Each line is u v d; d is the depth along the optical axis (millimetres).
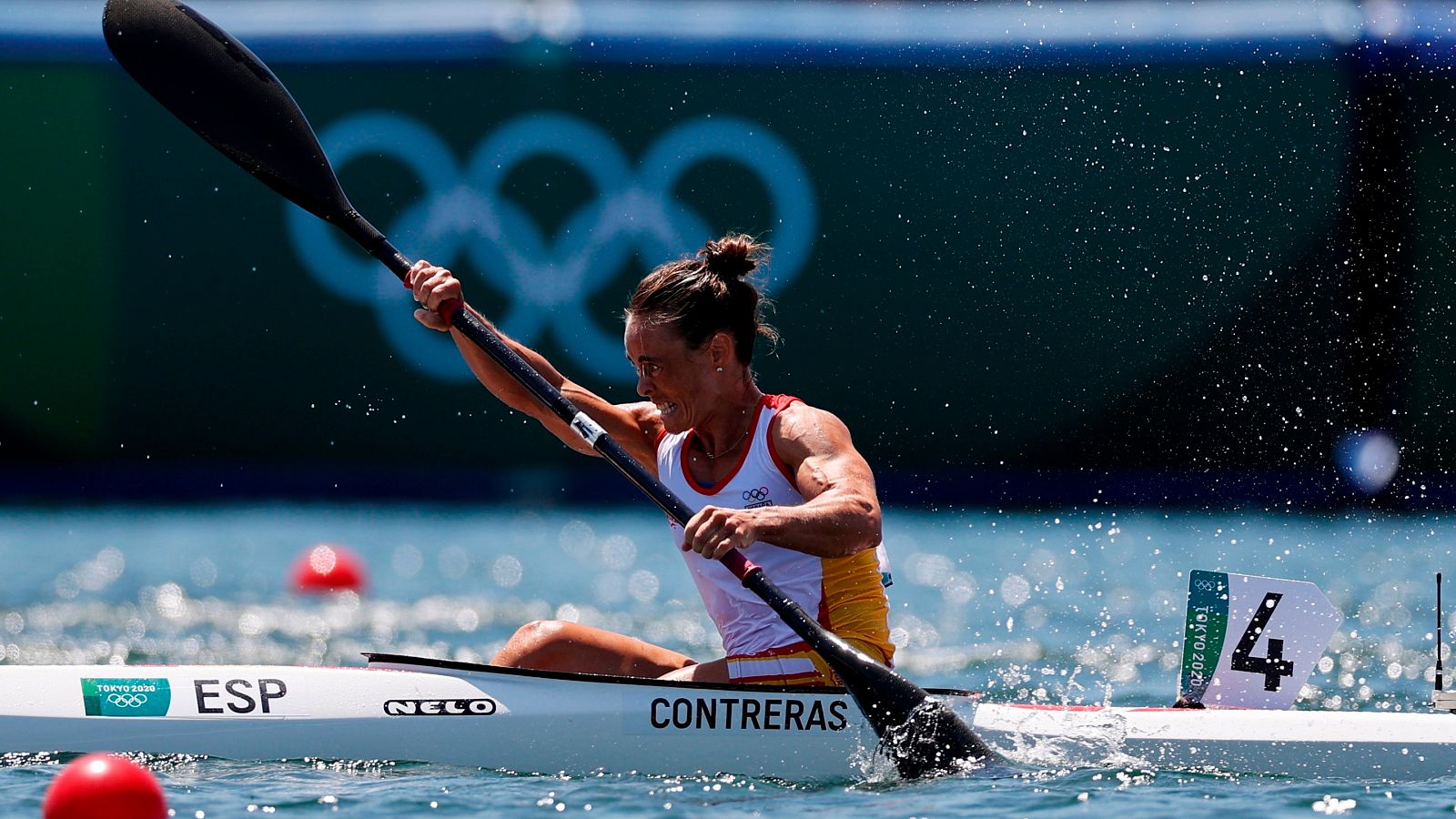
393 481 59250
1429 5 57125
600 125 58938
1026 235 57531
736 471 15172
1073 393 57188
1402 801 14438
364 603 35094
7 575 38719
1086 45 57125
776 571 15273
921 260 57938
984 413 57562
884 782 15000
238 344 59094
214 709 15383
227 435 59375
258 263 59062
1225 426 56469
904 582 38344
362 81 59062
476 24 58875
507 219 58844
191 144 58969
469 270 58812
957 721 15320
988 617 32781
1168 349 56750
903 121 58156
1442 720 16375
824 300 58500
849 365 58375
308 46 58969
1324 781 15500
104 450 59312
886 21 58500
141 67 17812
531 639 16484
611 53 58969
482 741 15398
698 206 59031
